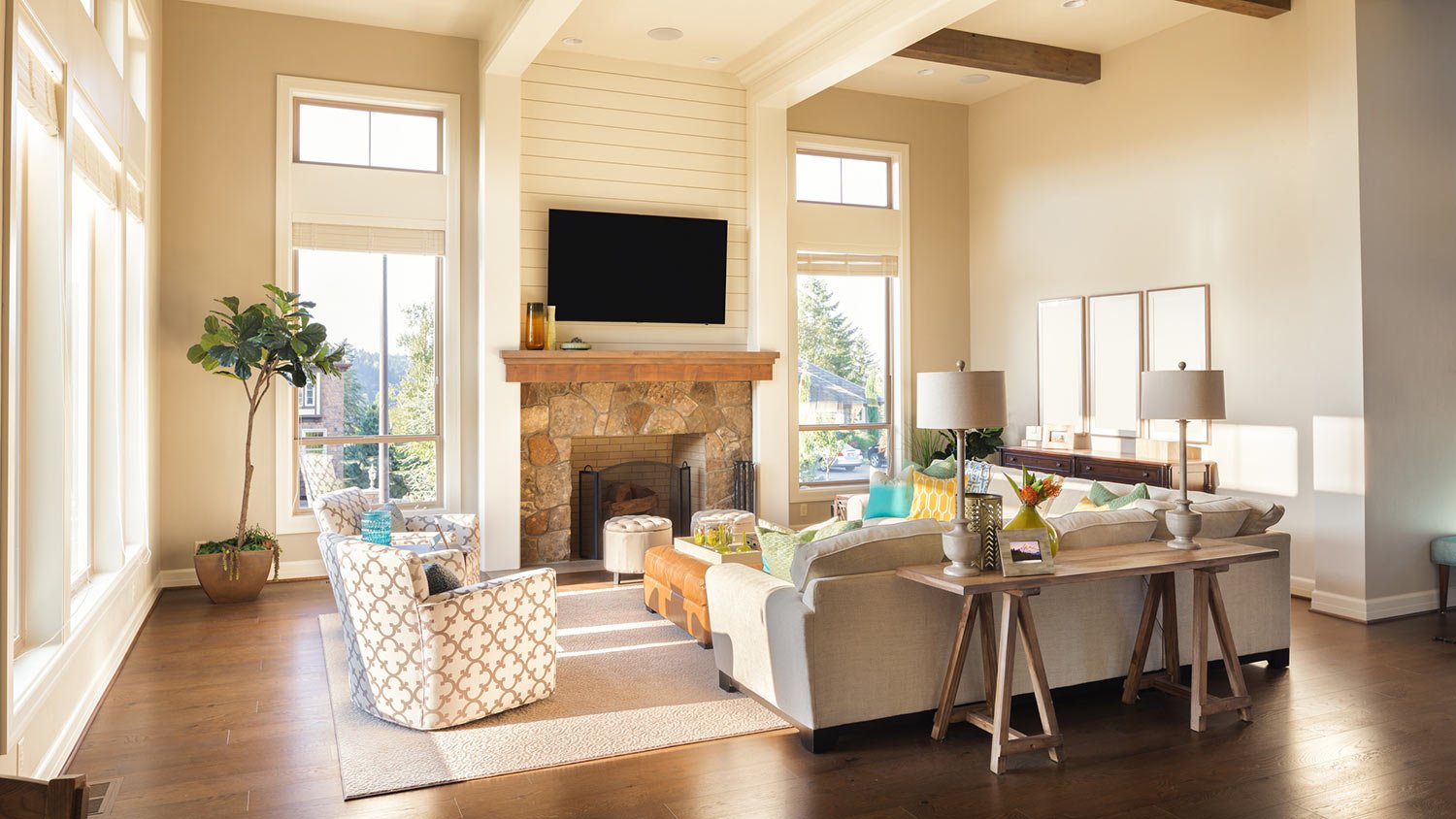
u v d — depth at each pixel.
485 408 6.80
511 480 6.86
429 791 3.24
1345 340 5.56
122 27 4.89
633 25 6.71
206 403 6.43
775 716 3.94
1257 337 6.29
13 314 2.92
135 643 5.02
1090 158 7.59
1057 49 7.33
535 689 4.09
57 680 3.31
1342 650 4.89
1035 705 4.03
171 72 6.32
